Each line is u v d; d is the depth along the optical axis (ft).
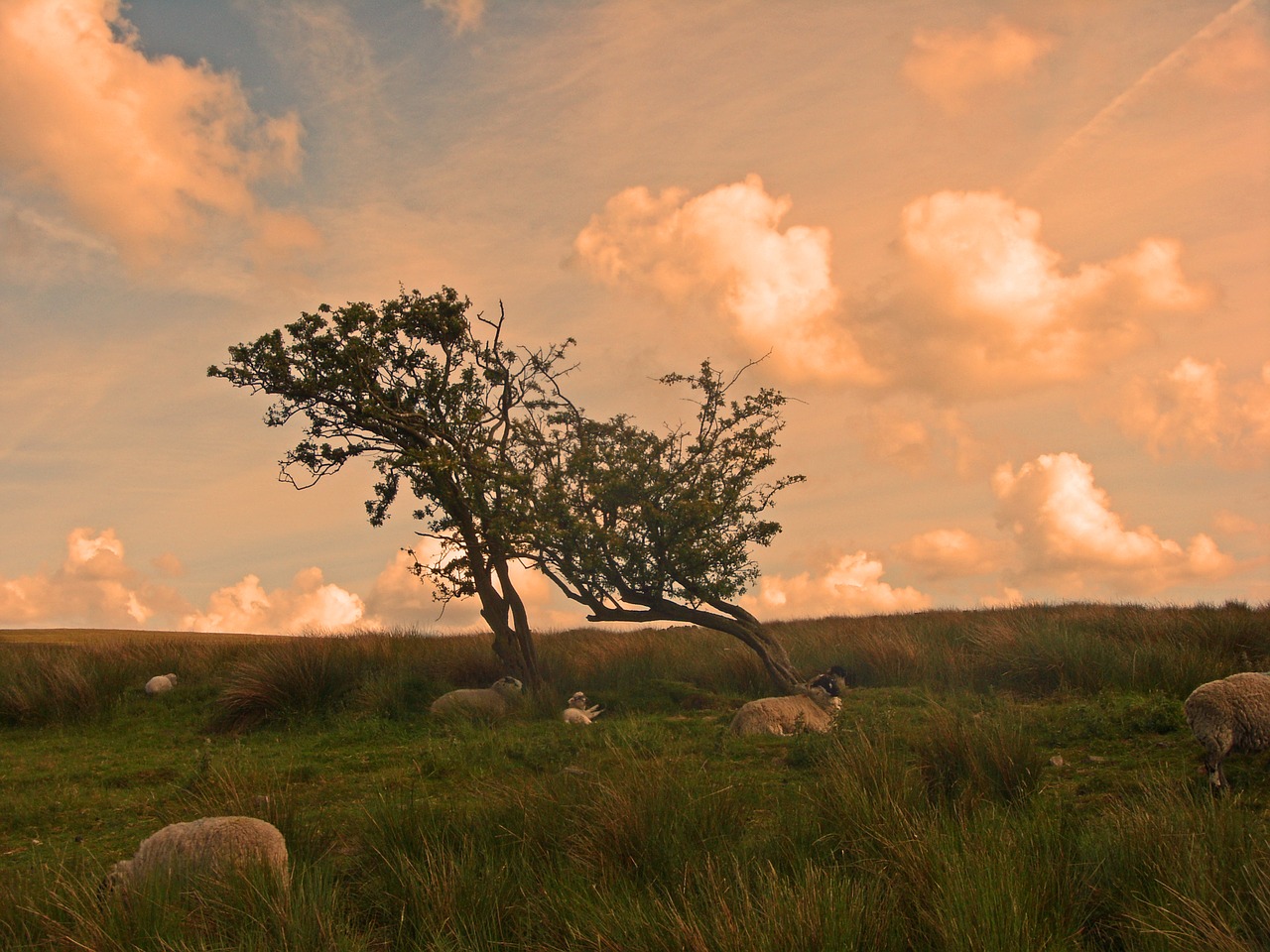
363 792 29.89
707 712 43.57
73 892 17.31
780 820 20.93
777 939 14.16
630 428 48.80
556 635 70.49
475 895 17.78
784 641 59.36
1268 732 22.29
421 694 47.44
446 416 50.31
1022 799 21.93
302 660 48.24
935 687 44.45
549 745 33.73
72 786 33.14
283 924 16.25
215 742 42.24
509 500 47.32
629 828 19.85
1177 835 16.80
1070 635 44.78
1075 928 14.89
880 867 17.46
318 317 49.44
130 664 56.34
